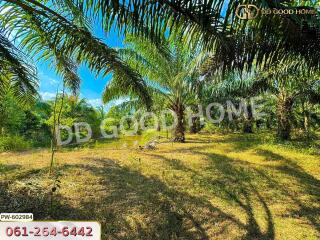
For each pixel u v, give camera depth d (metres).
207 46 3.21
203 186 5.80
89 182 5.30
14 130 13.66
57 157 7.49
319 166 7.73
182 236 4.02
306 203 5.23
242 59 3.48
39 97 5.71
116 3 2.76
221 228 4.23
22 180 5.13
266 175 6.73
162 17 2.81
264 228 4.27
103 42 3.92
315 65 3.84
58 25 3.62
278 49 3.46
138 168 6.66
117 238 3.76
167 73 10.57
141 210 4.48
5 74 4.62
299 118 14.50
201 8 2.59
